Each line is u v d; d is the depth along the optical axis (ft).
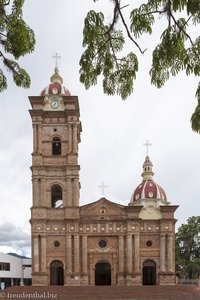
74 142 224.12
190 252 351.25
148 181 244.22
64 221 216.33
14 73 36.06
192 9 28.30
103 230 218.59
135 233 217.15
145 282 219.20
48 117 226.79
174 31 30.12
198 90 30.89
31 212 216.33
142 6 29.99
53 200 239.30
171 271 213.66
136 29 30.45
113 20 31.12
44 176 220.23
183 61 31.09
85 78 35.06
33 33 34.65
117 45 33.47
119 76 34.63
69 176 220.02
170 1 29.09
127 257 215.10
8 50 34.47
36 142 223.30
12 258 298.56
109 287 193.77
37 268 210.79
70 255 212.84
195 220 348.79
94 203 221.05
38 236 214.07
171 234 217.56
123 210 220.23
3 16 33.06
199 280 242.17
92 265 216.13
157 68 31.99
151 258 216.33
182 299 185.06
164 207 219.41
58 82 236.43
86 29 32.12
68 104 226.58
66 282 210.18
